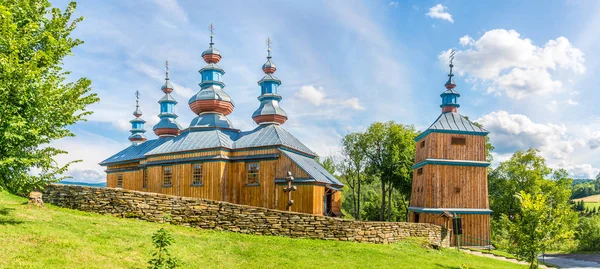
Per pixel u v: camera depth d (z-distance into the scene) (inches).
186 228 701.3
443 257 767.1
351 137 1871.3
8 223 510.9
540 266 1074.7
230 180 1122.7
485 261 829.8
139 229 608.1
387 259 649.6
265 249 618.5
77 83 506.3
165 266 408.8
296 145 1186.6
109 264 438.6
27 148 487.5
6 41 426.0
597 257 1346.0
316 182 987.9
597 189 4660.4
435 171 1206.9
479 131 1244.5
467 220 1185.4
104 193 735.7
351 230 764.6
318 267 557.3
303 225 744.3
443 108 1342.3
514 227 768.3
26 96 442.0
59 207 733.9
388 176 1745.8
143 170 1378.0
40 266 392.8
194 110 1327.5
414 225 905.5
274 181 1056.8
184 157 1158.3
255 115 1272.1
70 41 514.0
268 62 1347.2
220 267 507.2
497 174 1888.5
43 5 498.3
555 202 1750.7
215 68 1328.7
